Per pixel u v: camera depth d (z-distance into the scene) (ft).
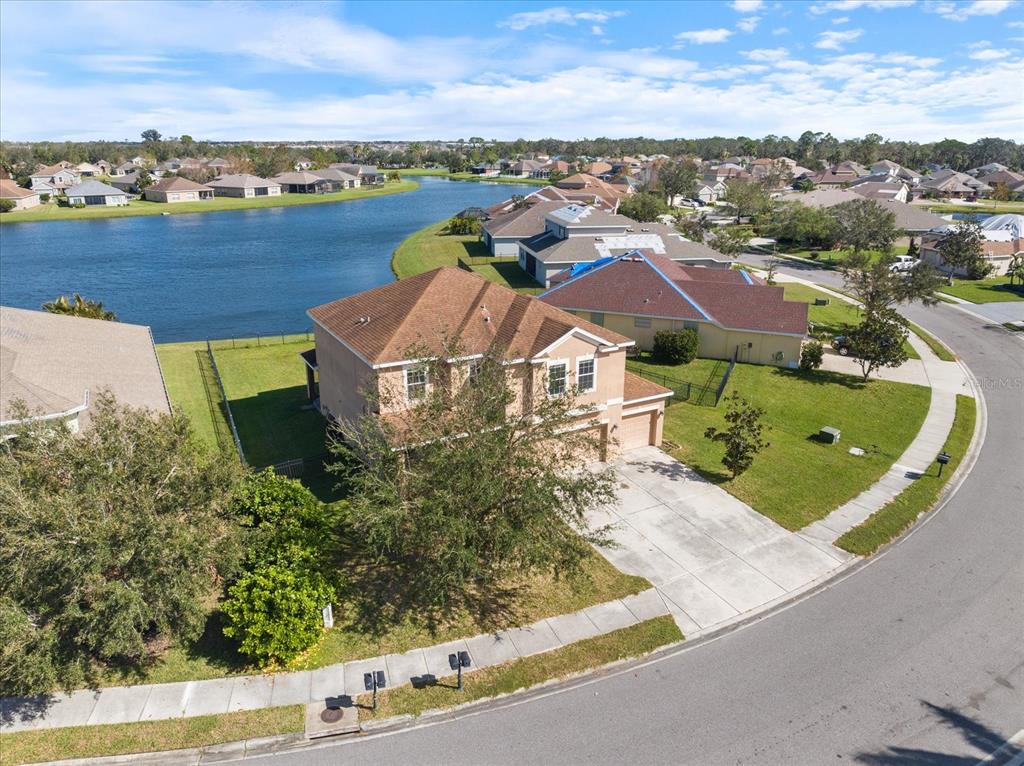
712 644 63.72
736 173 577.43
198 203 501.56
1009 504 89.30
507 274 239.71
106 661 59.31
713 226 294.25
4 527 49.34
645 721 54.75
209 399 124.16
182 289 240.12
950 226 275.59
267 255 303.27
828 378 138.00
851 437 109.81
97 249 319.88
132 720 53.78
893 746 52.39
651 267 162.40
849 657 61.82
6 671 51.16
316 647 62.03
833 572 74.54
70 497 50.39
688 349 144.66
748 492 90.94
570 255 213.87
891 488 92.48
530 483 61.11
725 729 53.98
